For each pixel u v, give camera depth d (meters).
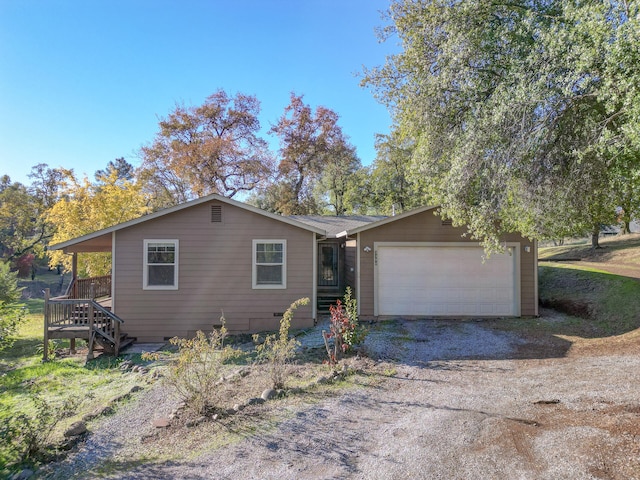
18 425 4.54
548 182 7.48
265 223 11.56
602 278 13.00
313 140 31.59
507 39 8.02
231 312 11.43
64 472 3.97
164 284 11.27
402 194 29.52
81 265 18.28
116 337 9.91
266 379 6.77
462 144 8.46
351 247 14.37
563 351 8.12
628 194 7.25
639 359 7.04
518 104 6.83
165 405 5.84
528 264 11.90
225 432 4.65
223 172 29.88
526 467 3.38
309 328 11.47
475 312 11.92
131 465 4.01
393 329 10.66
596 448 3.57
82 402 6.24
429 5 9.35
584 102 6.75
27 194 38.25
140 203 19.69
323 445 4.17
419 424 4.56
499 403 5.19
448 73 8.59
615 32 5.33
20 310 8.03
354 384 6.35
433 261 12.00
